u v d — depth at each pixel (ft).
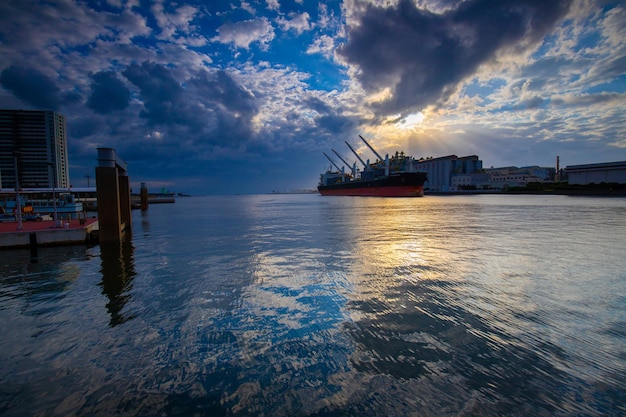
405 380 18.08
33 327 26.58
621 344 21.76
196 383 18.34
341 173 618.85
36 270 47.91
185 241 76.18
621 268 43.21
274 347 22.29
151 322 27.14
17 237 66.59
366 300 31.32
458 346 21.81
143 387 18.07
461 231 86.48
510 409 15.51
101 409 16.28
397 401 16.28
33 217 98.07
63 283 40.24
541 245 62.13
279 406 16.17
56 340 24.14
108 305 31.60
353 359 20.45
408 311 28.32
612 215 136.26
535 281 37.14
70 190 143.64
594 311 27.68
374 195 443.73
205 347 22.56
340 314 27.94
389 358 20.49
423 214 153.79
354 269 44.34
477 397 16.46
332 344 22.50
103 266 49.85
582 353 20.63
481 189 637.30
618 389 16.93
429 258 51.13
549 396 16.43
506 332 23.81
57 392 17.79
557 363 19.47
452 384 17.60
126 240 79.51
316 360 20.44
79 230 71.26
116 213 71.36
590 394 16.57
